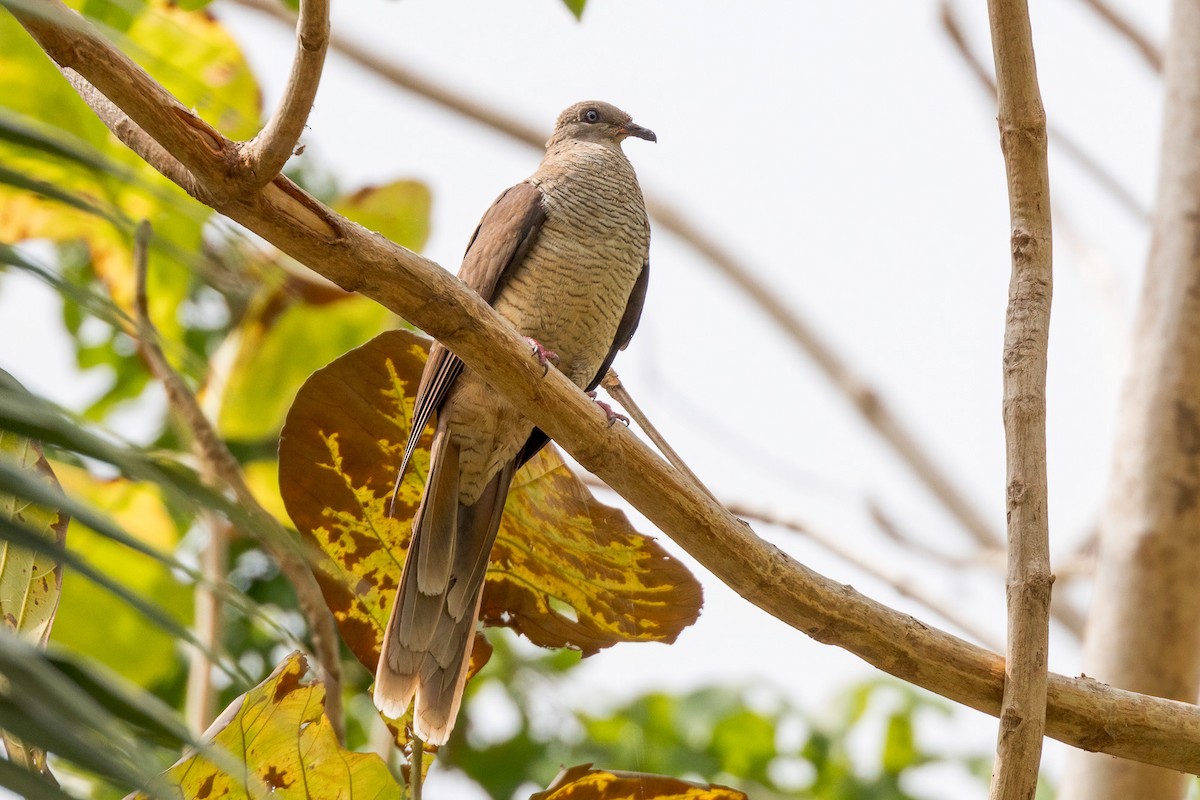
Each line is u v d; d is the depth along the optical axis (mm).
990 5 5961
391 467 6934
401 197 11680
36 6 3170
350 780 5633
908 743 12805
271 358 11508
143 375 12734
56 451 3133
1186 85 11125
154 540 10328
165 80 10312
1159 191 10906
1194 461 9875
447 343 5824
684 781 6215
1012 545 5805
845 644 6113
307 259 5371
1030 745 5660
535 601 7418
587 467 6137
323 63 4680
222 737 5340
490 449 8195
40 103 9984
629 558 6996
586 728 12000
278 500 11359
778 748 12547
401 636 7070
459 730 11570
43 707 2480
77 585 10086
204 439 7688
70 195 3428
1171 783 9047
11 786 2510
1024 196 6020
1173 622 9656
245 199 5086
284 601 10680
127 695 2859
